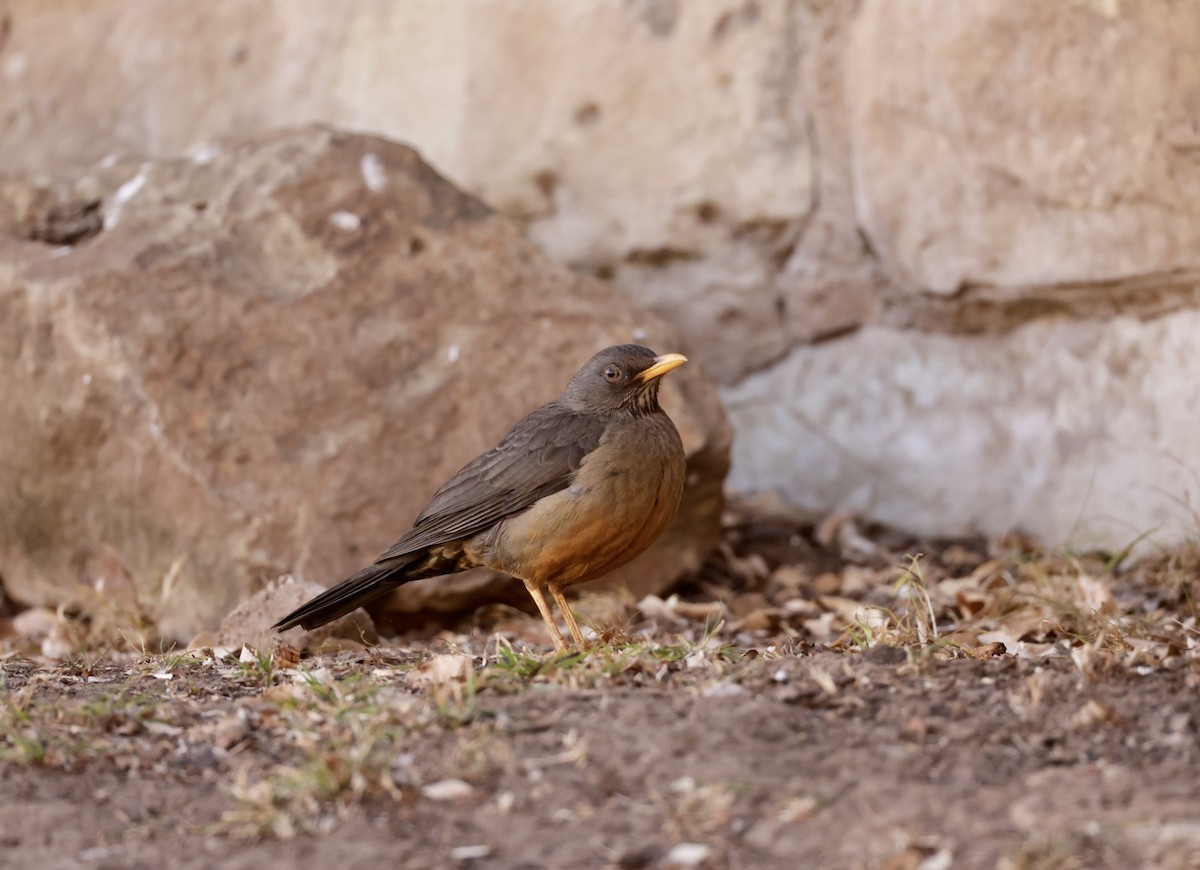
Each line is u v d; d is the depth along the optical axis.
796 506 13.72
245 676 8.23
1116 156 10.79
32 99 16.39
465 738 6.59
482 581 10.96
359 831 5.90
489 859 5.62
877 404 13.42
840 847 5.52
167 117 16.03
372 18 15.23
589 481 8.99
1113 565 10.99
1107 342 11.57
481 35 14.67
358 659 8.92
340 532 10.84
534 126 14.55
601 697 7.03
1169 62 10.27
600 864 5.55
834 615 11.03
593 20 14.22
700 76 13.80
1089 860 5.23
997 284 11.96
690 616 11.28
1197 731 6.50
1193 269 10.53
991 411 12.55
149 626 11.15
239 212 12.23
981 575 11.50
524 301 11.96
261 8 15.75
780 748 6.39
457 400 11.49
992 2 11.30
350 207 12.27
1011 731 6.52
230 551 10.74
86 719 7.14
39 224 12.52
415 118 15.07
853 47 12.84
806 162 13.47
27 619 11.52
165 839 5.97
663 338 11.92
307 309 11.73
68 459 11.46
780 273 13.92
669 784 6.09
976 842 5.45
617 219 14.38
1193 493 10.76
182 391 11.21
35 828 6.08
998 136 11.56
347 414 11.32
